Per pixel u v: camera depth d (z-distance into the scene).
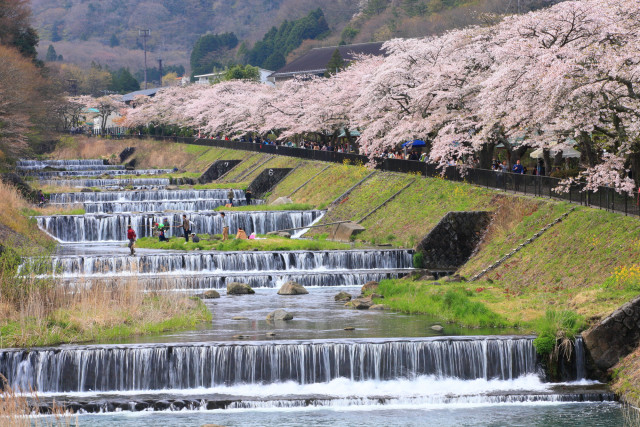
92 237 64.44
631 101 39.88
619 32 38.31
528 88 40.62
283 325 33.62
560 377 28.19
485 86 51.59
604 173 39.03
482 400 26.50
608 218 37.84
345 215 65.06
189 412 25.81
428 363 28.17
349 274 46.56
